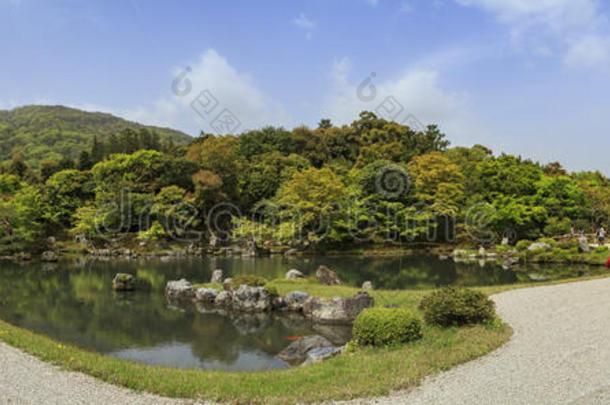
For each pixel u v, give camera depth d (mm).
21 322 16781
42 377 7945
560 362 8359
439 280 26984
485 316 11375
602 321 11766
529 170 58062
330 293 19359
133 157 56875
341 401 6820
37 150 116062
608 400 6500
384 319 10461
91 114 191250
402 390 7199
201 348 13367
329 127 91562
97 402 6758
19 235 44812
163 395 7188
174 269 33562
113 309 19375
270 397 7016
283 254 46469
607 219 54844
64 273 31703
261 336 14859
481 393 6918
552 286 18453
